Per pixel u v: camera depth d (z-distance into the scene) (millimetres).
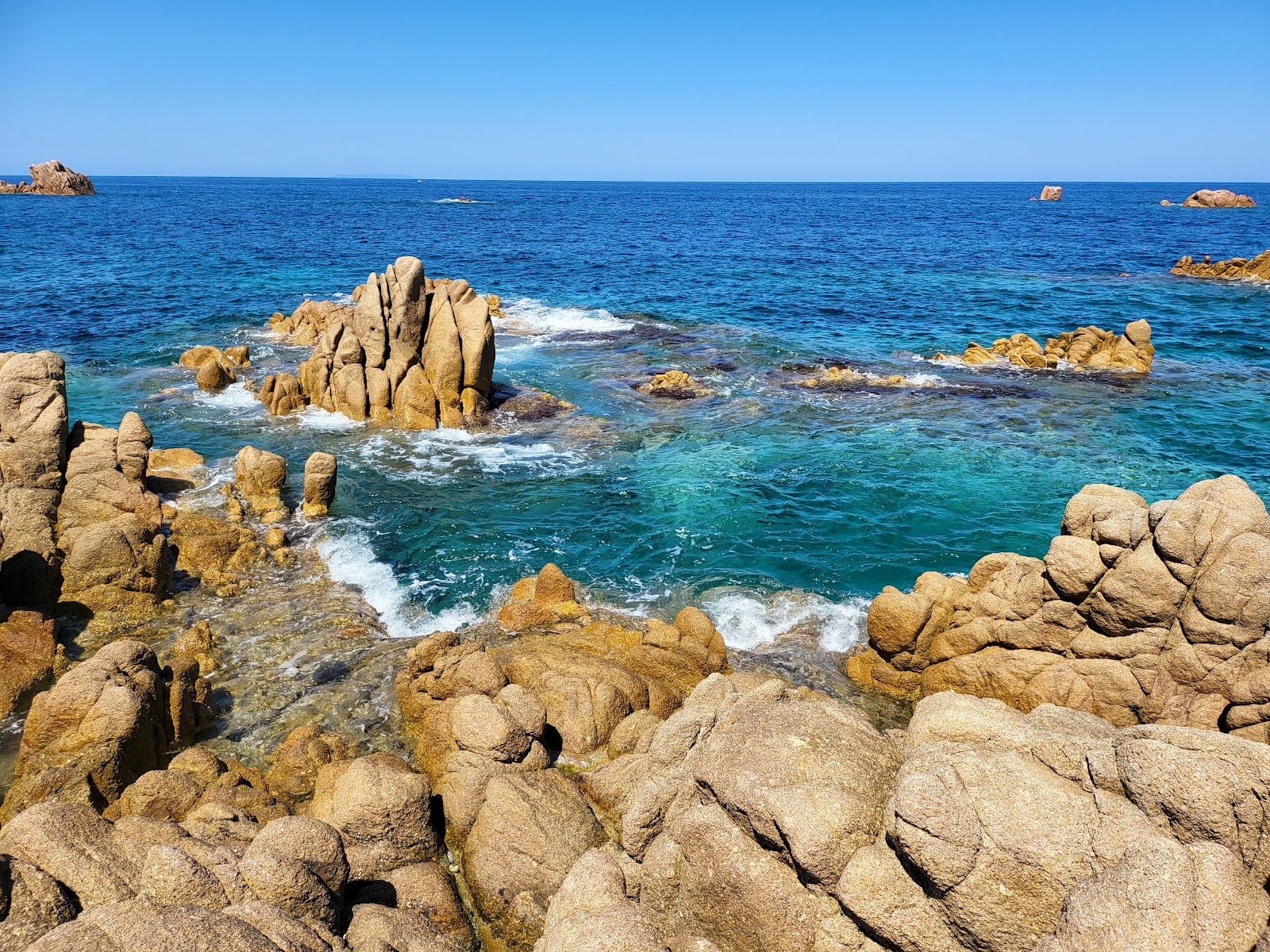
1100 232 107875
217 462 25016
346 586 18453
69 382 32750
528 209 170125
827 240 97500
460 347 28656
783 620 17375
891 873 7758
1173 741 8008
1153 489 23578
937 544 20500
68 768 11273
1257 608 12391
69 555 16719
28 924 7648
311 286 55906
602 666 13914
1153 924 6703
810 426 29031
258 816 11156
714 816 8805
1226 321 47031
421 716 13578
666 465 25453
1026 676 14219
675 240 97625
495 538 20797
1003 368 37375
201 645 15586
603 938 7809
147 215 119375
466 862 10602
